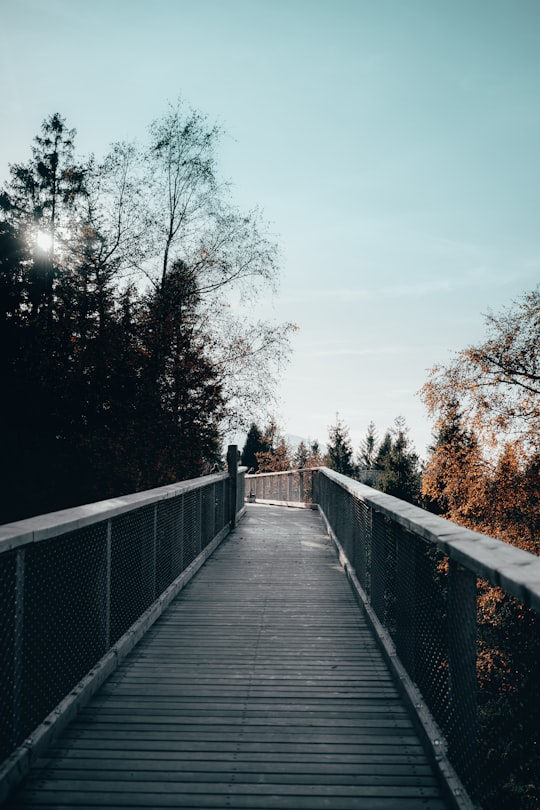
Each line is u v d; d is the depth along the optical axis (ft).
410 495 126.41
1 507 59.82
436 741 11.10
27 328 65.31
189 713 13.38
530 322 64.95
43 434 62.23
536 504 63.21
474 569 8.53
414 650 13.64
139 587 19.17
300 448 202.28
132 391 63.62
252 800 10.00
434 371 68.80
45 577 11.93
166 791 10.23
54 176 80.48
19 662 10.77
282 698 14.25
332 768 11.04
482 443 65.16
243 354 66.54
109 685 14.98
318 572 28.96
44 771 10.82
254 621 20.77
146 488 63.72
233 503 44.39
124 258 68.54
